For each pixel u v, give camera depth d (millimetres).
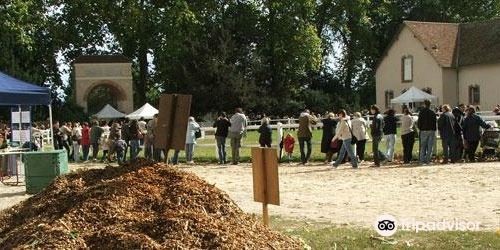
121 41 62062
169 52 57656
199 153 30062
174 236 6148
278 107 60656
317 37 63125
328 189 15320
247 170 21750
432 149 21578
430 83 58938
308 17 63500
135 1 57688
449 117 21281
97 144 29188
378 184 15930
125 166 8109
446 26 61000
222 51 58812
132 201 7051
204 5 60625
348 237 9047
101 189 7402
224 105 58969
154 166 7812
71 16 60344
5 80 19875
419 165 20875
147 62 64625
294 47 61750
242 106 59125
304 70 63969
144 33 60281
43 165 16016
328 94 65938
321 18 68375
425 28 60375
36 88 20156
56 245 6160
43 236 6387
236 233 6355
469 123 21547
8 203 14445
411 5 72062
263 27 62625
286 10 61719
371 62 73625
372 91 73812
